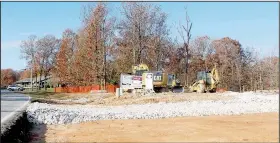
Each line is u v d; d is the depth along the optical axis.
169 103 30.22
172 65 76.19
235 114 22.84
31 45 106.75
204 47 94.06
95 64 62.28
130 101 33.62
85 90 66.62
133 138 14.37
